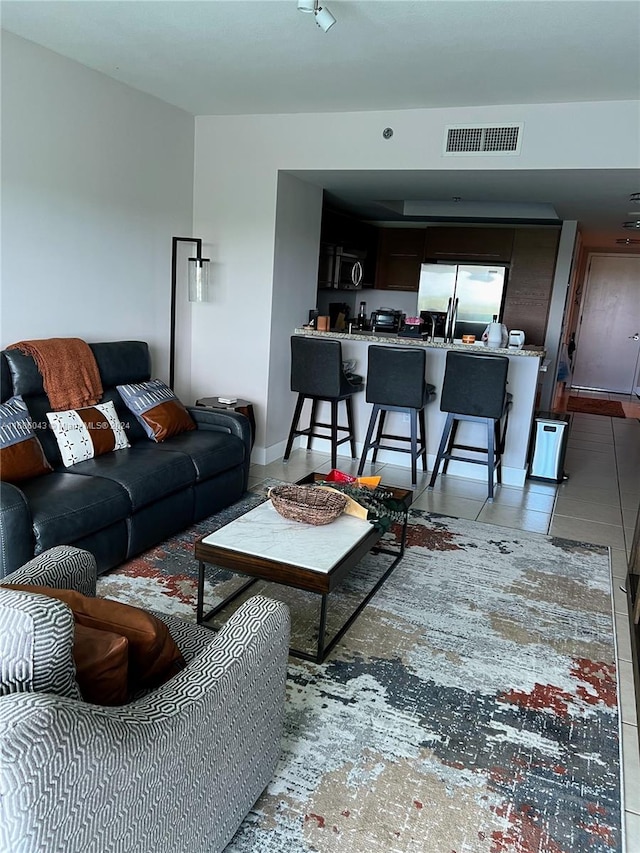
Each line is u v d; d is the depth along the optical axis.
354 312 8.32
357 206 6.47
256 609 1.63
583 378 10.54
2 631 1.04
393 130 4.14
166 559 3.21
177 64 3.48
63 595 1.44
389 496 3.04
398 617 2.78
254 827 1.67
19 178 3.28
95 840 1.05
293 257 4.96
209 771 1.39
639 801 1.85
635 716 2.22
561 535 3.88
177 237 4.51
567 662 2.53
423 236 7.78
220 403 4.51
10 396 3.16
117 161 3.95
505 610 2.91
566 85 3.38
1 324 3.31
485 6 2.51
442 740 2.05
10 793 0.88
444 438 4.62
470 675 2.40
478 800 1.81
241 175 4.62
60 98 3.45
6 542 2.36
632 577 3.18
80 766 0.98
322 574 2.27
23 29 3.05
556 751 2.03
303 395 4.90
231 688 1.42
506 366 4.21
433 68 3.25
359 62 3.25
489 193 4.99
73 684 1.13
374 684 2.31
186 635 1.78
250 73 3.56
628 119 3.60
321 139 4.35
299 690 2.25
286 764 1.90
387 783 1.85
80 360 3.51
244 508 3.97
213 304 4.91
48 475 3.01
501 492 4.68
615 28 2.62
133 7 2.74
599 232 7.70
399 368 4.50
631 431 7.16
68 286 3.71
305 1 2.40
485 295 7.21
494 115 3.87
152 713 1.19
